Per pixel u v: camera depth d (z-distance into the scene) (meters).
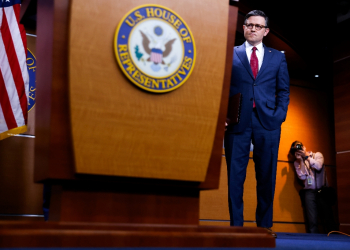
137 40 1.30
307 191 5.37
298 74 6.00
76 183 1.30
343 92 5.85
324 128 6.07
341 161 5.77
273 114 2.69
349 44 5.82
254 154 2.71
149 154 1.30
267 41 5.25
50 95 1.25
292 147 5.56
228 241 1.32
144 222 1.37
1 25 3.77
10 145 4.02
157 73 1.32
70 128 1.23
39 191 4.09
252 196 5.14
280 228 5.39
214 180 1.45
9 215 3.94
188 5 1.40
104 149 1.25
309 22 5.23
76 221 1.28
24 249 1.01
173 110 1.35
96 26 1.25
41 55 1.41
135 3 1.32
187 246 1.26
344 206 5.65
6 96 3.71
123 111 1.27
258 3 4.84
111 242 1.16
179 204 1.43
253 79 2.72
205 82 1.40
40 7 1.48
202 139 1.38
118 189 1.35
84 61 1.23
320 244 1.98
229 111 2.31
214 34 1.43
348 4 5.62
